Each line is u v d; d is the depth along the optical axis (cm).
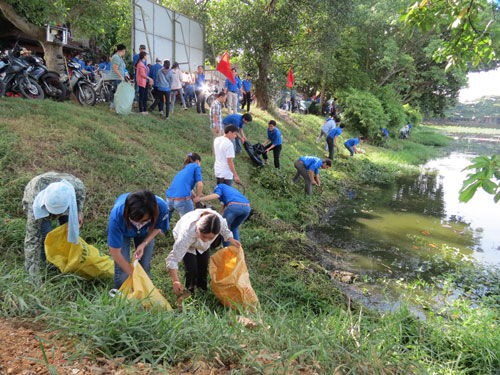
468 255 658
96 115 844
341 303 454
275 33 1555
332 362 261
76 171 595
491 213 951
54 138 653
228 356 253
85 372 210
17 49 868
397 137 2564
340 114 2238
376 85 2431
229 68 1220
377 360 276
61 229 355
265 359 250
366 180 1320
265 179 926
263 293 432
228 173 668
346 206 956
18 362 207
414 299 495
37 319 260
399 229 789
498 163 257
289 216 777
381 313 451
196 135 998
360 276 555
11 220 448
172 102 1152
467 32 378
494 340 365
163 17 1250
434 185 1304
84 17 988
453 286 538
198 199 515
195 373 230
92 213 525
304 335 288
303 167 916
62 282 336
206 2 1706
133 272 325
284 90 2112
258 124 1361
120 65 923
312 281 499
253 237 617
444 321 423
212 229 335
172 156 805
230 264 395
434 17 388
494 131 7062
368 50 2408
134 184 634
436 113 3353
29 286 307
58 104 820
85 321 250
